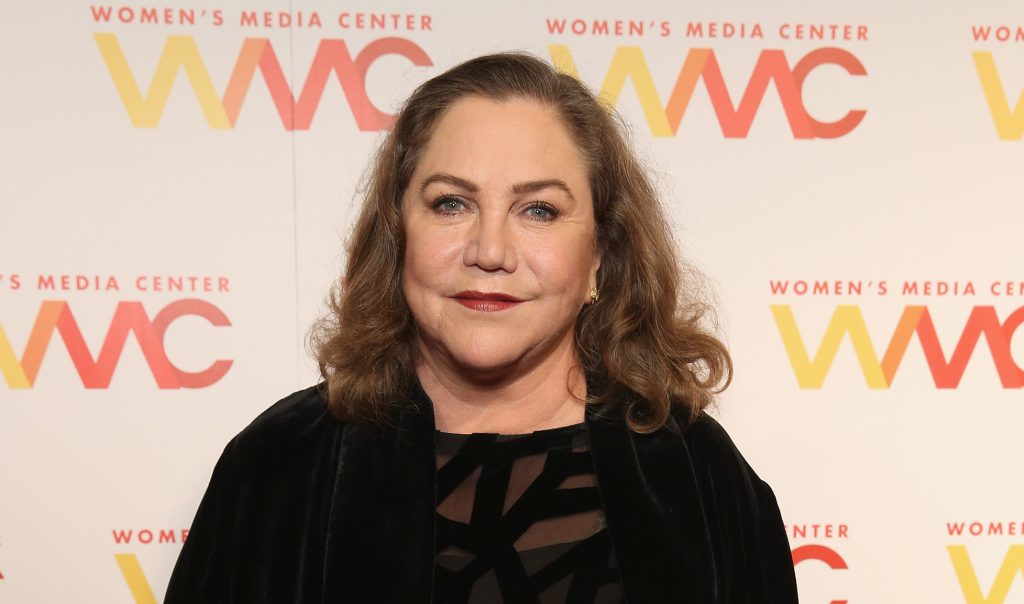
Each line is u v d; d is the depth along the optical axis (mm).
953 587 1657
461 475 924
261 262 1553
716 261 1600
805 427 1628
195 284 1548
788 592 1044
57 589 1562
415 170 907
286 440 985
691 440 1041
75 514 1558
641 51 1573
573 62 1565
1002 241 1619
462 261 845
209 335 1557
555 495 934
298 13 1534
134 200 1530
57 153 1515
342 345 995
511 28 1558
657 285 1029
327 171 1550
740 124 1590
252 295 1556
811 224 1605
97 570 1565
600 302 1031
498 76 901
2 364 1530
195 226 1542
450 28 1551
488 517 910
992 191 1613
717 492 1020
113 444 1556
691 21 1574
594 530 936
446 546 900
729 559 992
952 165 1609
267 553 925
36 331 1532
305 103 1541
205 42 1525
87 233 1526
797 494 1638
